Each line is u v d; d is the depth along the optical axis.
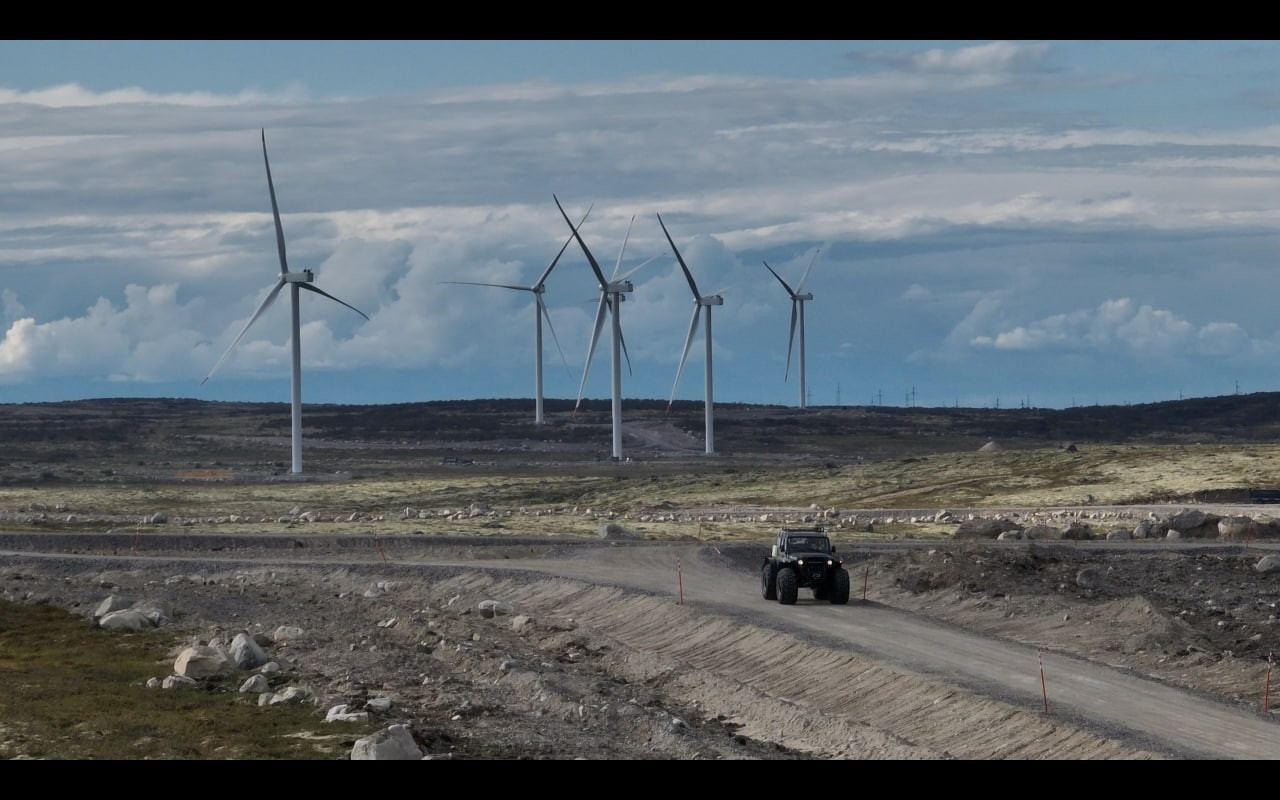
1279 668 48.88
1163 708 42.47
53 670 52.78
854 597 70.94
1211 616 64.88
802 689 50.84
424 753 37.62
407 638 63.53
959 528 104.94
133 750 37.41
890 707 46.12
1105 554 86.94
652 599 70.00
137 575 91.25
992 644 54.72
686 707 50.41
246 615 71.31
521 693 48.66
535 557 95.25
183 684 48.34
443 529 114.75
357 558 98.44
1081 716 40.91
